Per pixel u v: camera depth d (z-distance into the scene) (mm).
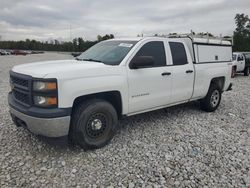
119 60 4621
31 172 3541
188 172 3633
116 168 3701
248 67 19000
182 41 5902
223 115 6637
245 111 7160
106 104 4266
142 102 4891
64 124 3781
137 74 4703
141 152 4227
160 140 4758
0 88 10234
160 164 3840
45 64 4371
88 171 3604
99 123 4246
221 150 4391
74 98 3846
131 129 5309
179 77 5594
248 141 4844
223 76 7082
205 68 6348
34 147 4316
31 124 3822
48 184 3275
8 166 3686
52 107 3701
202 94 6422
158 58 5211
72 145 4406
